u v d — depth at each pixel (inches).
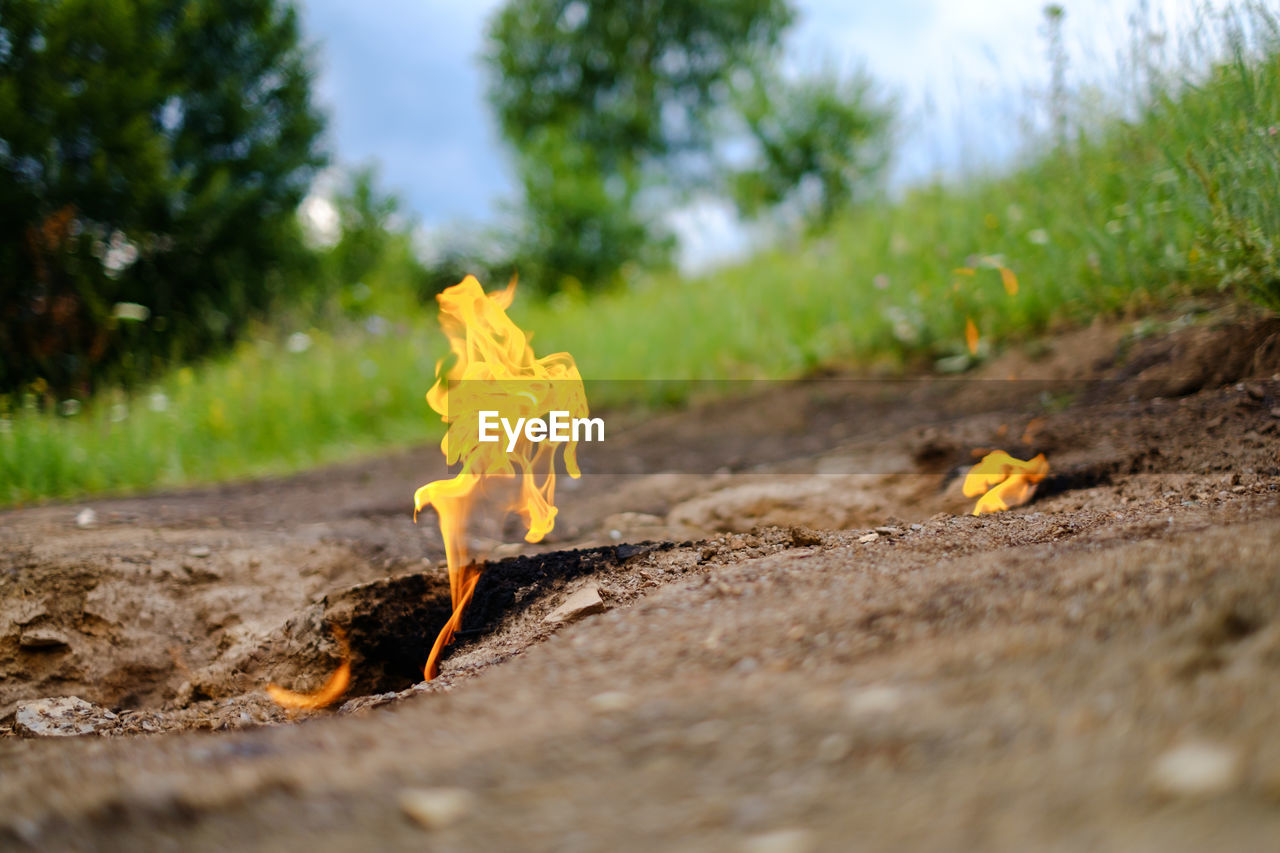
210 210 395.5
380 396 261.1
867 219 301.1
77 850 41.8
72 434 221.5
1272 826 31.2
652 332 287.7
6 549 126.5
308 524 152.8
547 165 564.7
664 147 717.9
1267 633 44.6
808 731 44.8
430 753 49.8
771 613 66.2
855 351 233.1
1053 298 190.5
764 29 730.2
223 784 47.9
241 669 106.9
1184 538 63.7
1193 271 148.5
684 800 40.1
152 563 123.3
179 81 406.0
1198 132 149.6
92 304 301.9
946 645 53.0
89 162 363.3
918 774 39.0
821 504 132.2
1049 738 39.8
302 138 452.4
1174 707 40.1
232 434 244.7
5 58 347.6
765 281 298.4
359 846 39.3
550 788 42.8
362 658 105.0
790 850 34.9
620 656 64.2
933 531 90.4
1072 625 51.5
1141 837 32.0
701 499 145.8
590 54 734.5
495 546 135.0
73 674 109.5
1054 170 208.8
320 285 438.6
